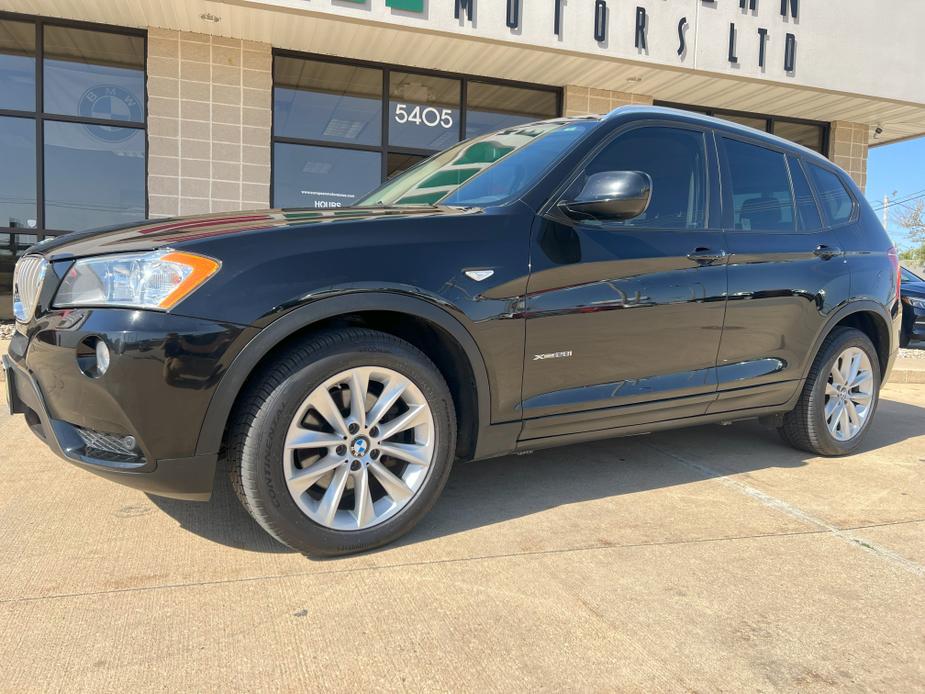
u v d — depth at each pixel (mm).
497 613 2027
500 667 1763
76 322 2111
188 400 2086
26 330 2346
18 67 8008
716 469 3578
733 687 1704
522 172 2910
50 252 2303
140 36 8203
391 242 2389
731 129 3490
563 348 2725
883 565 2430
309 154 9023
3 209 8156
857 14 9703
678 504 3010
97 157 8320
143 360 2037
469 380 2594
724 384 3275
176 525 2631
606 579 2266
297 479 2250
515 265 2592
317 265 2238
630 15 8656
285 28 7992
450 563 2354
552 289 2672
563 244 2730
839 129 11547
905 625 2021
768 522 2822
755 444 4125
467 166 3279
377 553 2420
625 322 2875
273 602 2057
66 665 1720
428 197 3150
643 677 1737
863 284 3836
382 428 2412
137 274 2082
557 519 2791
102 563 2295
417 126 9438
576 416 2822
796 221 3666
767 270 3367
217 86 8281
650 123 3145
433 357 2668
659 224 3072
